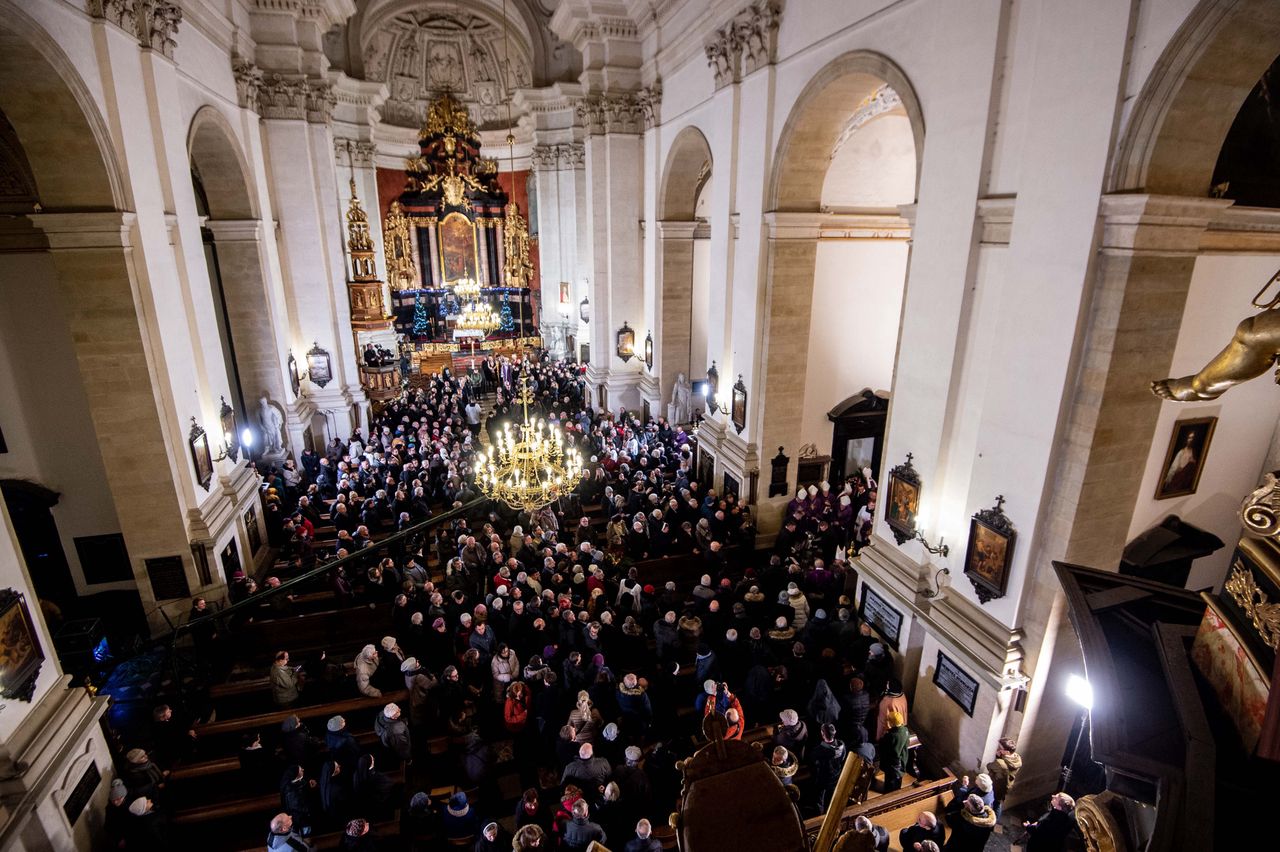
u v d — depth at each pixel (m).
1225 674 2.19
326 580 11.40
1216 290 6.73
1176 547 7.34
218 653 9.32
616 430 16.83
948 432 7.99
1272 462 7.84
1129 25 5.44
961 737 7.91
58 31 7.78
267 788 7.49
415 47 27.58
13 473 10.49
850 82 9.55
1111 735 2.28
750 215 12.39
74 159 8.45
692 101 14.95
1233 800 1.94
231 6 13.70
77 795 6.57
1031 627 7.09
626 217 19.53
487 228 31.00
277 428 15.43
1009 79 6.73
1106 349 6.02
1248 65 5.20
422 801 6.48
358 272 19.17
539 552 11.14
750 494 13.21
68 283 8.88
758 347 12.62
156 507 9.95
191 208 11.04
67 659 8.77
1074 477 6.44
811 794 7.43
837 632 8.95
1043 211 6.34
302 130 16.27
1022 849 7.20
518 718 7.75
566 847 6.02
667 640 8.73
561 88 21.05
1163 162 5.55
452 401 20.66
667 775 7.00
